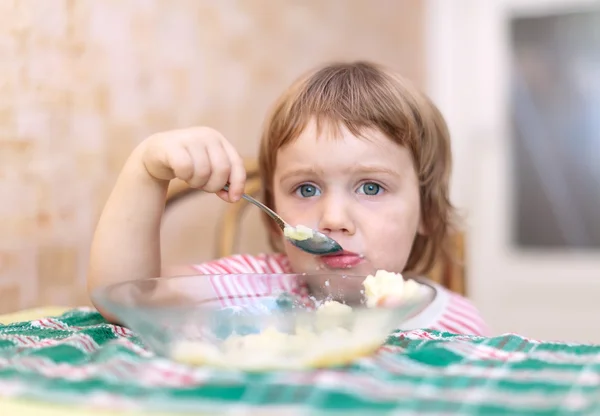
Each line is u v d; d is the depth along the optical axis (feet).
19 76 3.64
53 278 3.87
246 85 5.72
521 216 8.82
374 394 1.46
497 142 8.81
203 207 5.24
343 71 3.52
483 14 8.82
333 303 2.25
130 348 1.93
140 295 2.14
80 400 1.41
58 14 3.90
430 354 1.88
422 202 3.72
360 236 3.16
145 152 2.91
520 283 8.84
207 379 1.55
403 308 1.91
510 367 1.74
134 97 4.53
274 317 2.03
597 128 8.54
